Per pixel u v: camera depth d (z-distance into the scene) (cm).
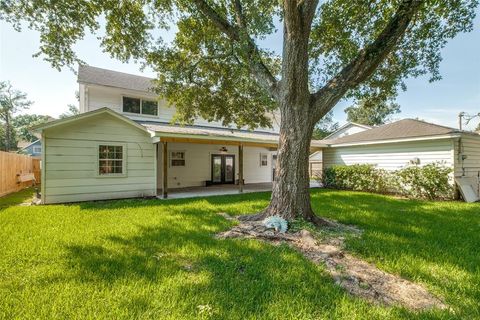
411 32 591
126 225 480
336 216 565
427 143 987
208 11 550
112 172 869
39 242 373
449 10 531
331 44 658
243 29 506
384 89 685
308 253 335
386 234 418
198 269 285
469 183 916
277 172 496
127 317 194
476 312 206
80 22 618
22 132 4091
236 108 869
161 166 1221
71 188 793
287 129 485
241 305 211
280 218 455
